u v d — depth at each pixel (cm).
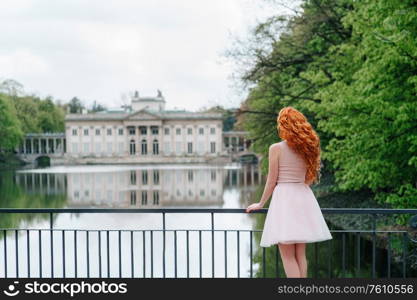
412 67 1455
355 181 1662
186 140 13862
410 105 1407
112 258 1756
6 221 2783
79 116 13862
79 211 655
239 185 5644
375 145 1576
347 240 2011
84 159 13375
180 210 641
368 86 1470
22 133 10656
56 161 13225
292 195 552
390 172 1584
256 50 2719
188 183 6119
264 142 2830
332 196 3062
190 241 2105
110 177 7375
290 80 2572
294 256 575
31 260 1742
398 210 596
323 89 1919
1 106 9962
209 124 13788
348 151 1656
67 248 1970
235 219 2669
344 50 1991
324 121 1753
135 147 13875
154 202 4178
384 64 1405
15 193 4906
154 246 1975
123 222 2694
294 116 554
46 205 3947
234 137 14650
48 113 13312
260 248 1872
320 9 2367
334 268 1591
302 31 2519
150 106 15288
